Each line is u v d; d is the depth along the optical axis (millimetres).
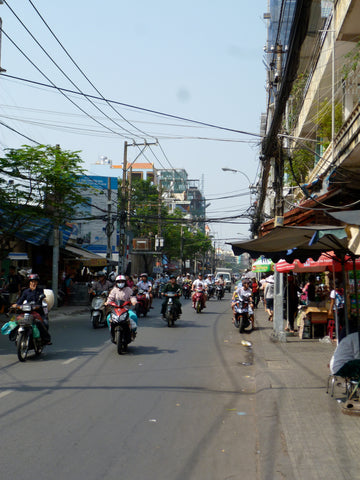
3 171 18969
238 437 5703
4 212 20109
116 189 48906
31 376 8812
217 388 8281
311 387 8016
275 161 14180
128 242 48219
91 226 47750
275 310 14906
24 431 5691
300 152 23250
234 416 6586
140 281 22703
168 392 7844
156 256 64562
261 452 5137
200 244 83000
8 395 7355
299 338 14938
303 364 10250
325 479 4219
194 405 7105
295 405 6836
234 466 4801
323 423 5957
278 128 12969
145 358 11062
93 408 6758
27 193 19875
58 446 5223
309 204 15078
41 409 6629
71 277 30141
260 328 18016
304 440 5309
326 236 7270
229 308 29094
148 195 58000
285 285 17000
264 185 21000
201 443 5457
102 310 17203
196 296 25156
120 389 7938
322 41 17797
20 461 4770
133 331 12133
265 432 5668
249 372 9844
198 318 22125
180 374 9344
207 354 11977
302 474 4340
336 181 14484
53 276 24828
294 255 9578
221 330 17438
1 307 19859
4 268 26047
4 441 5332
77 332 15844
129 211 37031
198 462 4887
